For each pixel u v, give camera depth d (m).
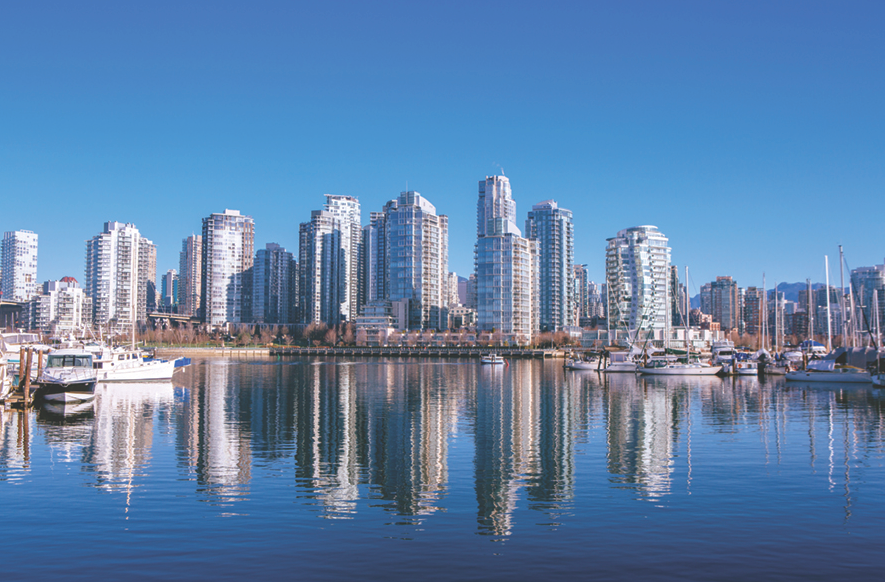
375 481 43.72
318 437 61.78
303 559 29.17
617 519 34.97
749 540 31.55
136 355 140.75
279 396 103.75
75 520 34.53
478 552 30.09
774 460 50.25
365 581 26.78
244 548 30.53
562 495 39.94
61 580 26.80
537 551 30.19
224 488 41.59
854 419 74.56
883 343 168.12
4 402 83.12
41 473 45.31
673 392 114.06
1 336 92.06
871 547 30.53
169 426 68.25
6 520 34.44
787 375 142.00
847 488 41.19
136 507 37.06
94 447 55.50
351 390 117.31
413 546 30.89
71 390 85.25
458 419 75.50
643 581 26.80
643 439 60.69
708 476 44.75
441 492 40.84
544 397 103.81
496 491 41.03
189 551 30.11
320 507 37.38
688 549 30.36
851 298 161.25
